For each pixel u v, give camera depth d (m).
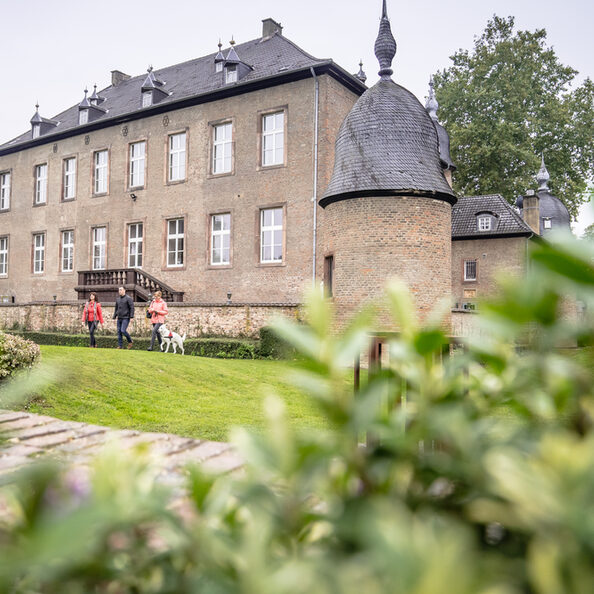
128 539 0.53
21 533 0.43
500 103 40.47
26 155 31.56
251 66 24.72
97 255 28.58
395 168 16.98
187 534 0.51
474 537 0.52
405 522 0.40
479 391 0.66
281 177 22.31
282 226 22.27
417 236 16.91
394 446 0.56
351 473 0.57
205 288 24.23
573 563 0.38
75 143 29.28
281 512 0.53
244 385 10.91
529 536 0.46
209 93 23.78
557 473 0.42
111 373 10.07
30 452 2.05
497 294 0.54
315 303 0.59
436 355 0.65
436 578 0.30
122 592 0.51
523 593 0.42
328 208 18.11
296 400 8.93
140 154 27.02
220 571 0.49
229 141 24.16
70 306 24.62
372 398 0.57
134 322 22.77
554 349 0.58
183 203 25.09
